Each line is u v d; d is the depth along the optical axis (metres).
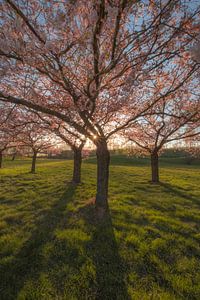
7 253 5.66
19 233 6.85
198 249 6.03
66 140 14.91
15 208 9.68
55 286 4.45
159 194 13.16
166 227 7.50
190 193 13.64
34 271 4.92
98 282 4.60
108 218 8.02
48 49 3.98
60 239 6.34
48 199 11.09
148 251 5.77
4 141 12.59
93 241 6.27
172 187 15.65
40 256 5.50
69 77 6.08
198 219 8.61
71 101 7.41
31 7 4.28
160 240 6.35
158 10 4.21
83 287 4.44
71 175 20.55
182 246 6.16
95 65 4.77
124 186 15.40
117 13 3.16
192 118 8.25
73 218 8.03
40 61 4.67
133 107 9.15
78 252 5.66
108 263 5.26
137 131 15.95
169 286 4.47
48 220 7.95
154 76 6.50
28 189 13.98
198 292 4.26
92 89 5.63
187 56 4.43
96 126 8.32
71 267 5.05
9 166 36.28
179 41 4.80
